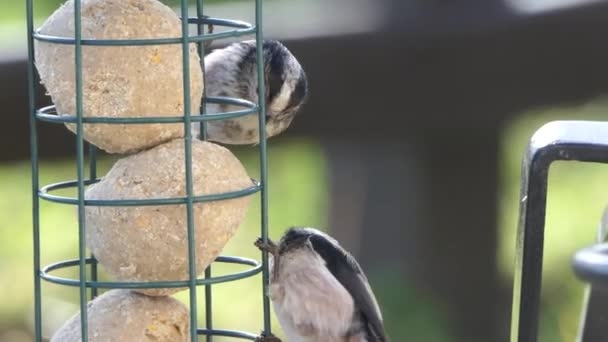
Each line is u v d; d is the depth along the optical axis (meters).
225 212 6.55
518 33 11.89
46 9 13.73
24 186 14.52
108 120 6.41
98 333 6.47
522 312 6.03
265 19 11.79
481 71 11.91
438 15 11.86
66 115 6.54
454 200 13.46
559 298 14.15
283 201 15.13
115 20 6.46
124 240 6.43
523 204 6.12
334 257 7.82
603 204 15.38
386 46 11.77
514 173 14.89
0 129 11.08
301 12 11.96
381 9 11.91
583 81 12.05
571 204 15.45
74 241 14.19
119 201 6.37
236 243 14.38
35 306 6.84
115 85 6.43
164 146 6.54
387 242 13.87
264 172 6.90
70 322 6.67
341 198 14.04
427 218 13.59
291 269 7.63
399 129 12.20
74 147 11.41
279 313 7.66
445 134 12.95
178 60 6.53
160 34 6.50
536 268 6.01
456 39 11.83
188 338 6.66
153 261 6.45
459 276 13.63
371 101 11.90
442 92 11.98
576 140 5.89
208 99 7.94
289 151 15.40
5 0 13.90
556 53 11.95
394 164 13.62
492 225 13.52
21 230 14.44
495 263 13.60
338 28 11.75
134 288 6.48
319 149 14.24
